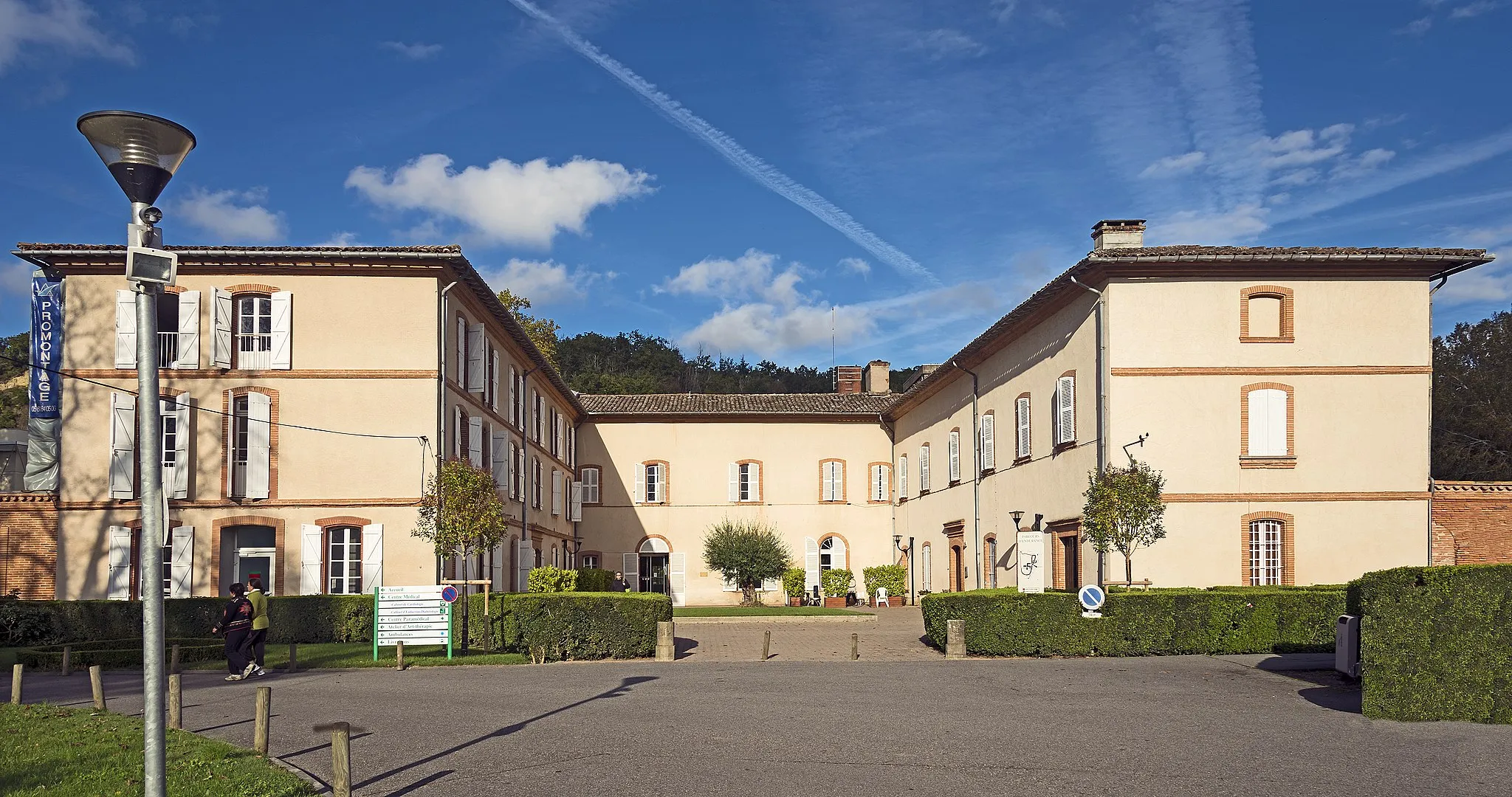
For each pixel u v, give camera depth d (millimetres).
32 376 27000
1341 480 23734
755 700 13992
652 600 20500
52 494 25969
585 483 46031
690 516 45906
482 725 12070
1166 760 10039
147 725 6469
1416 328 24172
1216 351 23812
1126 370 23656
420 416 25422
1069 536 25781
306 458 25203
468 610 22312
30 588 25766
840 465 46375
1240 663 17688
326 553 25203
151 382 6605
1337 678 15625
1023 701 13758
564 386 39844
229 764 9672
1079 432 25250
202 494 25109
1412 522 23734
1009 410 30781
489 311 29375
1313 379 23906
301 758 10359
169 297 25719
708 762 10000
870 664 18656
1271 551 23531
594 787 9031
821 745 10758
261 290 25531
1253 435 23719
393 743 11055
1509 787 9023
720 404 47156
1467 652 12102
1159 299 23859
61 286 27250
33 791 8852
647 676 16891
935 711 12922
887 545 46062
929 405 40219
